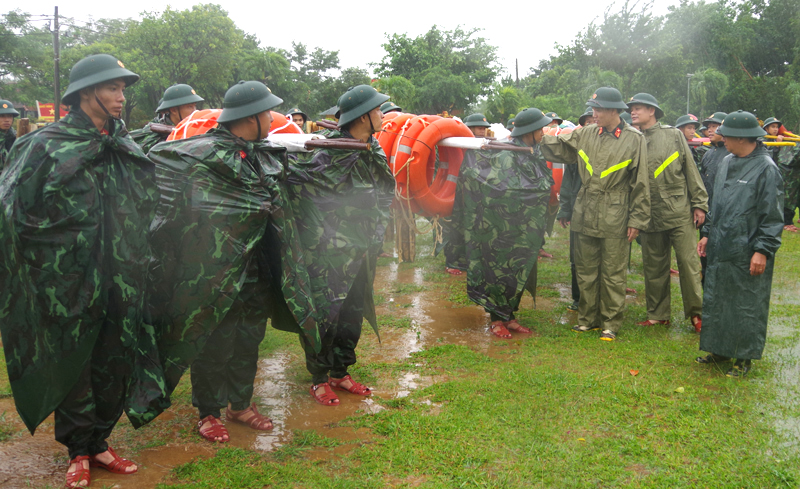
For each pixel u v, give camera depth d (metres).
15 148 2.91
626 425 3.77
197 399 3.67
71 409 3.00
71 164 2.85
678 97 44.38
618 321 5.74
